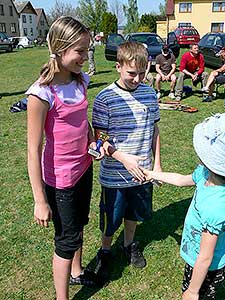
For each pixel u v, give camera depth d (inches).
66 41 71.6
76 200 86.0
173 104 308.3
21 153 204.2
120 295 99.9
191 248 73.4
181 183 83.4
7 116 285.0
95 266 110.1
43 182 80.0
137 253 111.3
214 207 63.6
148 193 102.9
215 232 64.0
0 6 2214.6
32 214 139.3
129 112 92.7
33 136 74.9
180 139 223.6
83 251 117.5
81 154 83.9
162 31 1571.1
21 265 111.7
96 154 85.7
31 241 123.0
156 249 117.7
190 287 70.2
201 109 301.1
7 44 1005.8
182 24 1481.3
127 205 104.0
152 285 103.2
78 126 80.3
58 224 85.8
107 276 105.5
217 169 61.4
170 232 126.3
